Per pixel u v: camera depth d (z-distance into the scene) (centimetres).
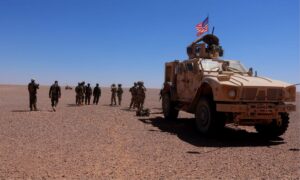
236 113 1056
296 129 1351
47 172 659
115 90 2497
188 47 1496
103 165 719
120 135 1095
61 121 1395
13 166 697
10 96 4009
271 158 821
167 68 1616
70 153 821
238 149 930
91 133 1116
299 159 812
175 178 638
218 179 638
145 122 1441
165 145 957
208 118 1113
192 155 839
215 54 1389
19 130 1151
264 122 1080
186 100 1362
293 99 1100
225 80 1102
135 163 744
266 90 1066
